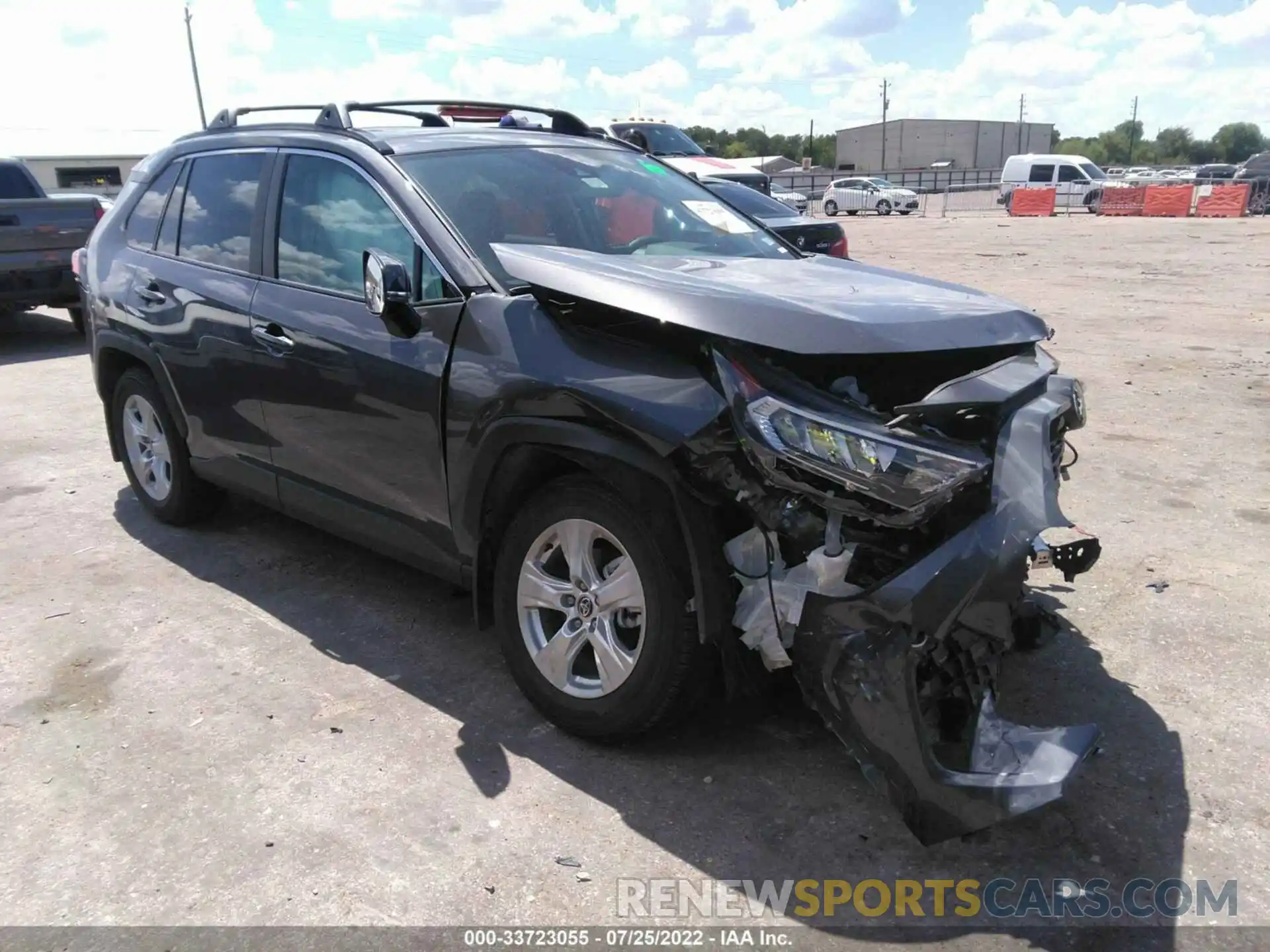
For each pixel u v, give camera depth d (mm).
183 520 5090
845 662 2527
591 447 2812
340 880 2621
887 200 39969
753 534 2695
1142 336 9867
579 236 3730
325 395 3725
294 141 4082
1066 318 11016
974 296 3303
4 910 2529
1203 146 143375
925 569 2465
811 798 2928
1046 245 21109
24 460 6379
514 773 3055
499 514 3295
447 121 4523
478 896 2557
